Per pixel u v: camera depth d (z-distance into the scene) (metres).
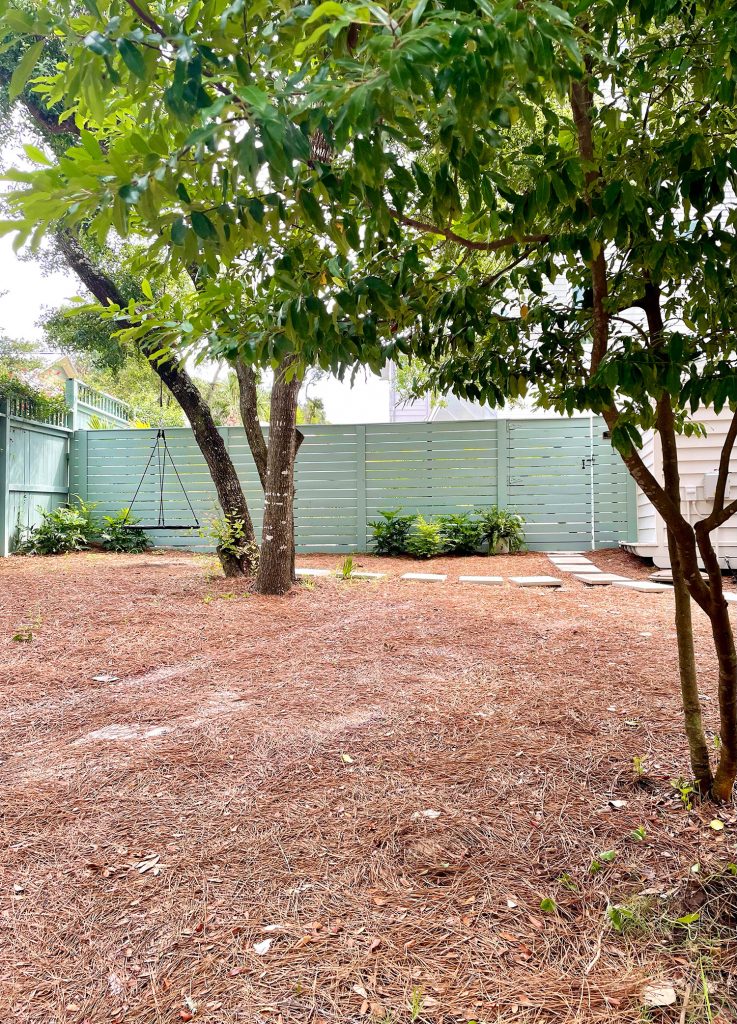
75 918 1.48
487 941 1.37
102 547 9.08
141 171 0.91
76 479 9.59
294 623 4.39
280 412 5.38
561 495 8.45
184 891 1.57
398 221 1.42
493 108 1.02
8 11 0.89
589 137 1.36
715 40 1.21
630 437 1.49
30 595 5.23
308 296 1.32
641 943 1.35
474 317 1.72
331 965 1.31
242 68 0.90
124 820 1.90
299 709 2.77
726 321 1.37
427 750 2.32
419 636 3.97
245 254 1.60
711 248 1.26
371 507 8.85
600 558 7.68
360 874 1.62
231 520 6.25
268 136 0.82
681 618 1.94
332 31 0.74
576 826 1.80
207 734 2.52
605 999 1.20
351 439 8.89
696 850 1.65
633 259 1.46
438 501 8.71
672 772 2.07
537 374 2.05
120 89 1.24
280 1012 1.19
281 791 2.06
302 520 8.98
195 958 1.34
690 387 1.34
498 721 2.56
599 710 2.63
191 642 3.94
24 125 6.17
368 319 1.52
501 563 7.51
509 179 1.42
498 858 1.67
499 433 8.56
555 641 3.79
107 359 9.84
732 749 1.83
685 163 1.22
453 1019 1.16
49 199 0.86
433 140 1.18
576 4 1.05
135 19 0.95
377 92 0.83
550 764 2.17
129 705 2.87
